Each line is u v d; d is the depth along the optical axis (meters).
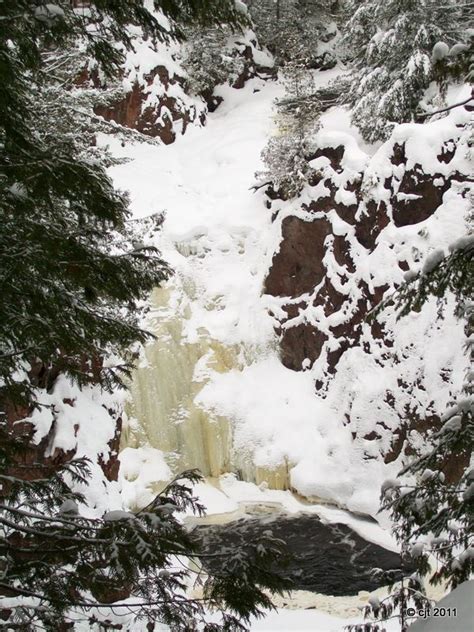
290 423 17.73
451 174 16.55
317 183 19.25
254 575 4.29
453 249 4.96
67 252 4.38
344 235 18.27
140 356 17.22
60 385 10.02
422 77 18.41
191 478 5.05
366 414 16.30
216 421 17.62
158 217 12.66
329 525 15.21
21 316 4.44
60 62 9.40
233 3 4.54
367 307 17.42
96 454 10.05
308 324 18.70
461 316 5.66
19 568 4.50
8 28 4.01
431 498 5.52
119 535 4.27
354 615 11.12
